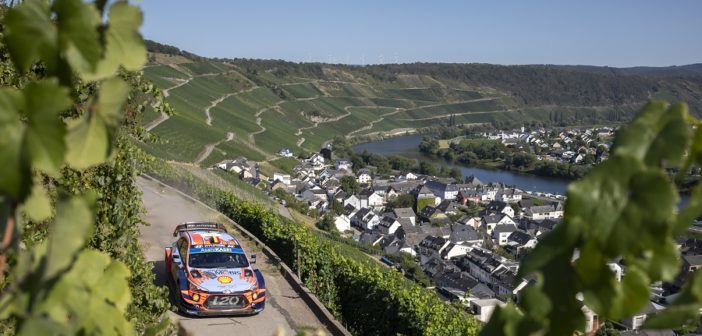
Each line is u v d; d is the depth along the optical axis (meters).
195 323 10.41
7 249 1.03
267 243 15.81
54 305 1.01
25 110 0.90
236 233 17.14
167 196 21.44
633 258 0.86
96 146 1.03
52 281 1.00
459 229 71.06
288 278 13.17
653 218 0.83
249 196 41.53
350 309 11.90
